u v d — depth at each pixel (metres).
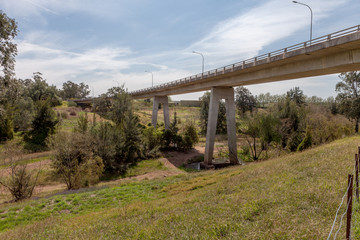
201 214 8.32
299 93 73.62
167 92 55.47
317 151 17.72
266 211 7.25
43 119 42.19
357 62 18.97
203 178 19.98
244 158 39.34
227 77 35.41
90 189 20.36
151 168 34.25
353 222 5.46
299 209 6.92
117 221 9.86
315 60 22.80
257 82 33.78
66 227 10.09
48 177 26.88
